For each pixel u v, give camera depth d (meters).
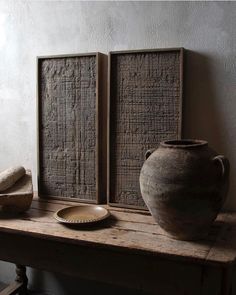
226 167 1.04
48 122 1.54
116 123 1.41
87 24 1.50
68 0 1.52
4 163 1.76
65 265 1.19
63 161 1.53
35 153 1.68
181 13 1.34
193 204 1.01
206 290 1.02
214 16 1.29
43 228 1.21
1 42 1.68
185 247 1.04
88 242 1.10
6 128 1.73
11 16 1.64
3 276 1.84
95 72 1.43
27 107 1.67
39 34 1.60
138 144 1.38
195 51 1.33
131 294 1.56
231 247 1.04
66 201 1.52
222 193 1.05
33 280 1.78
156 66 1.33
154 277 1.07
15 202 1.33
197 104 1.35
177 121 1.31
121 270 1.12
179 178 1.01
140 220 1.29
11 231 1.22
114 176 1.43
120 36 1.45
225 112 1.32
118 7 1.44
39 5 1.58
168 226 1.08
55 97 1.52
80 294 1.67
